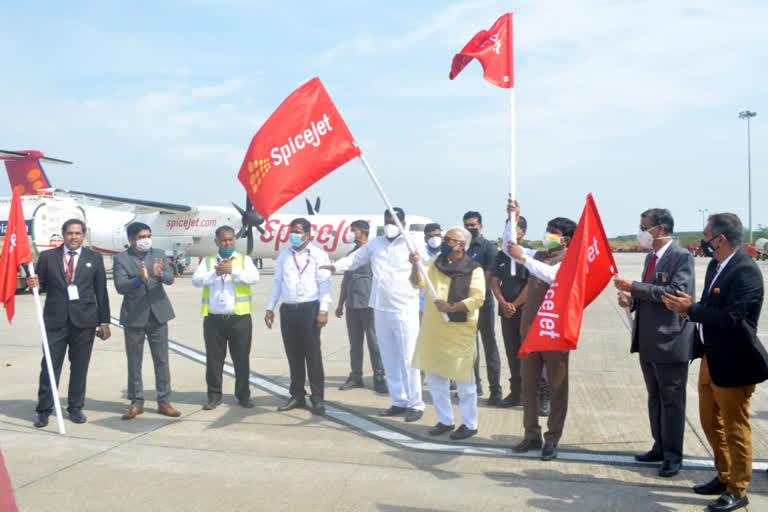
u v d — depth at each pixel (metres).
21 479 3.61
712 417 3.33
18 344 8.91
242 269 5.28
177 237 25.77
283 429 4.75
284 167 4.59
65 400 5.75
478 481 3.61
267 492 3.42
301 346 5.30
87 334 4.93
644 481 3.60
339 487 3.50
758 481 3.54
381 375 6.06
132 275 5.02
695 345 3.42
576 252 3.55
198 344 8.87
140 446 4.29
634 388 5.97
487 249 5.58
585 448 4.22
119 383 6.42
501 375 6.92
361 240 6.10
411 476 3.69
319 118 4.64
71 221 4.89
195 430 4.71
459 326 4.36
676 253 3.67
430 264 4.58
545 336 3.61
